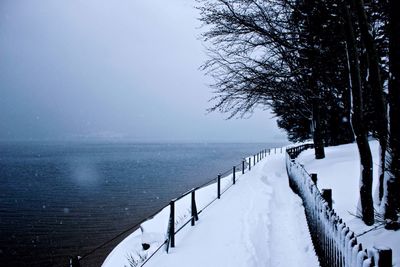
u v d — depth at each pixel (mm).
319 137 21844
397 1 5895
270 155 46406
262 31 13367
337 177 12852
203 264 6078
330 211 4770
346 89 11797
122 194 40094
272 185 16031
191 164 80250
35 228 26469
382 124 6617
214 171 60875
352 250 3395
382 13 9680
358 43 10359
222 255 6457
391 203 6031
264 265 5781
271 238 7418
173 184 45688
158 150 193625
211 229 8523
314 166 18406
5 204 37156
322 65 11922
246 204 11281
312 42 12203
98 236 23062
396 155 6012
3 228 26844
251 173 22312
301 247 6633
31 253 20344
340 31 10680
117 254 12602
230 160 91188
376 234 5781
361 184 6633
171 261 6402
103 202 35594
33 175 67062
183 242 7695
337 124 29797
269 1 13820
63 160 115312
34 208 34562
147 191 41000
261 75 14734
